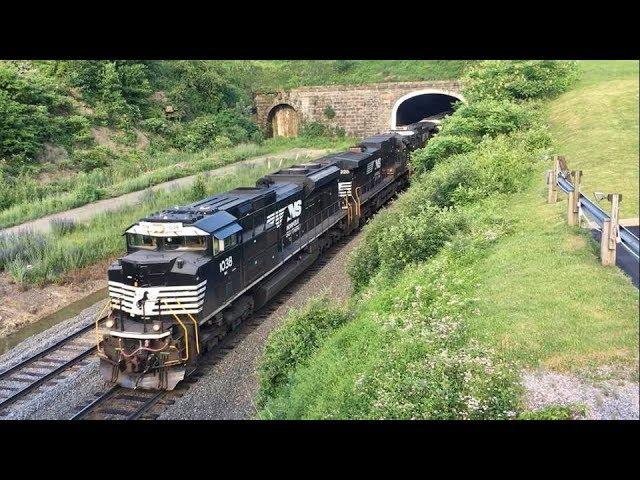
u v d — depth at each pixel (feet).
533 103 92.58
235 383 41.39
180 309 40.98
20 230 76.23
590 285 34.47
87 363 46.88
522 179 63.21
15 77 113.91
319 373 35.70
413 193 67.56
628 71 107.14
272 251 55.47
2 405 40.16
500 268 39.91
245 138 155.74
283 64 177.47
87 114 125.08
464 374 27.81
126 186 103.09
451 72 147.43
